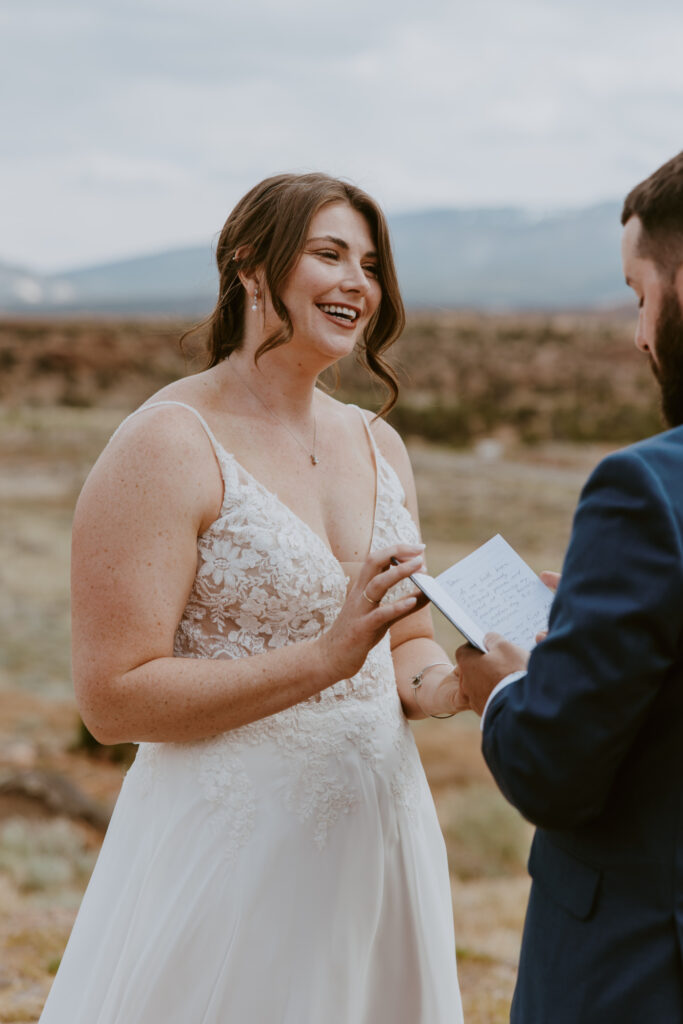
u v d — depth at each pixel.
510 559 2.08
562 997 1.62
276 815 2.20
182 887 2.19
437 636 21.95
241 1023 2.16
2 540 33.59
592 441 68.69
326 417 2.53
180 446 2.18
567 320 134.12
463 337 99.06
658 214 1.61
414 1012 2.39
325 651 2.10
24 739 15.61
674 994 1.52
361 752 2.31
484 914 7.16
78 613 2.16
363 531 2.44
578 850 1.65
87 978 2.30
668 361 1.64
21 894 7.64
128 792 2.38
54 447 54.03
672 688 1.54
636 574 1.48
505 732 1.57
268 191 2.29
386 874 2.35
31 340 87.88
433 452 63.41
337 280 2.25
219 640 2.25
